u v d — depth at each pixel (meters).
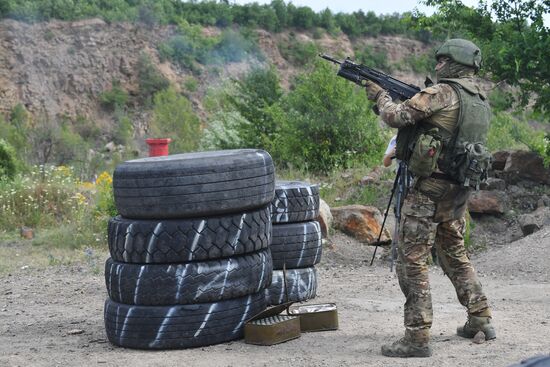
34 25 67.69
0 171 17.44
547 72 11.77
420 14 13.23
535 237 10.79
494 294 8.35
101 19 71.38
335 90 17.28
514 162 12.99
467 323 5.91
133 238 5.78
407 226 5.45
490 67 12.20
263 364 5.33
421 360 5.32
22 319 7.46
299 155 17.28
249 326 5.91
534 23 11.77
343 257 11.18
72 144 37.16
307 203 7.64
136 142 63.09
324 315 6.33
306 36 85.88
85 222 13.69
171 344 5.80
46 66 66.12
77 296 8.73
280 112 19.17
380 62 84.00
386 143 17.03
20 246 13.12
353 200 13.47
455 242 5.79
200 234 5.75
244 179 5.84
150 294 5.77
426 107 5.30
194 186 5.70
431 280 9.30
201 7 83.19
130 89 68.50
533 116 12.63
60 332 6.76
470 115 5.36
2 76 63.97
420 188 5.42
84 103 65.62
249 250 5.98
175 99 54.09
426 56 85.62
